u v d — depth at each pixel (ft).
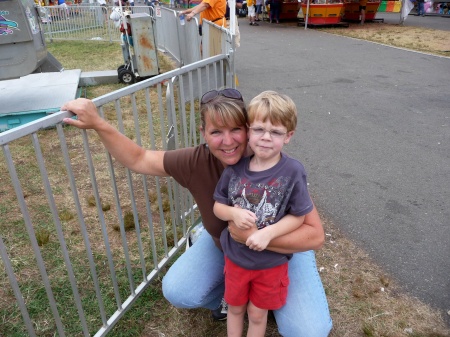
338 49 33.94
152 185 12.55
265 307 6.10
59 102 17.17
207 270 6.91
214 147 5.75
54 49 36.58
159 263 8.63
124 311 7.43
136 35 22.54
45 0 55.26
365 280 8.45
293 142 15.37
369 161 13.75
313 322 6.27
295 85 23.00
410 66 27.20
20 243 9.78
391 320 7.47
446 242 9.59
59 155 14.49
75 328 7.41
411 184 12.22
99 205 6.39
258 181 5.47
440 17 61.26
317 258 9.12
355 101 19.99
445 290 8.16
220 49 14.46
